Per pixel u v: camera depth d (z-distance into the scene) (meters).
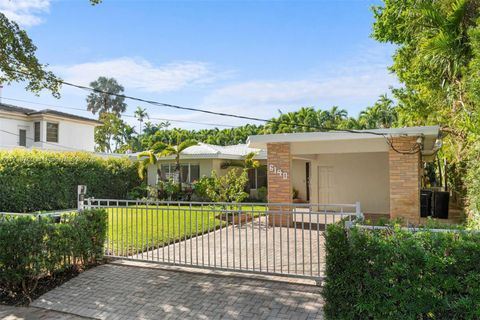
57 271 6.58
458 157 12.17
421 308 3.74
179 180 20.97
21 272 5.89
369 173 16.72
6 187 15.97
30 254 5.96
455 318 3.65
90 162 20.19
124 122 58.28
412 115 17.08
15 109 24.27
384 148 12.02
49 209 17.72
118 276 6.66
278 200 12.67
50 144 24.44
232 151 24.50
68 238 6.70
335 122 50.25
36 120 24.28
